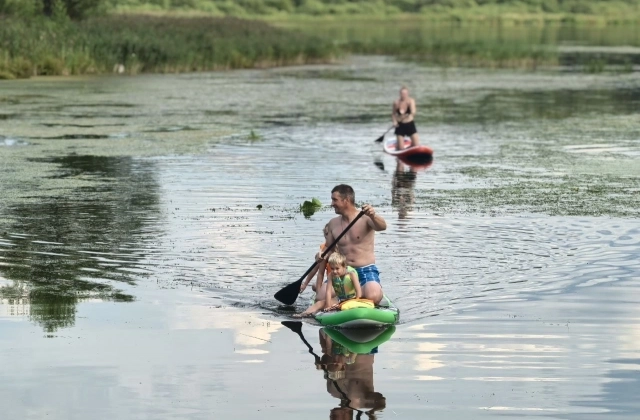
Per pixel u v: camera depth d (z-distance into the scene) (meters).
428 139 54.06
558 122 62.47
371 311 20.88
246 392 17.27
